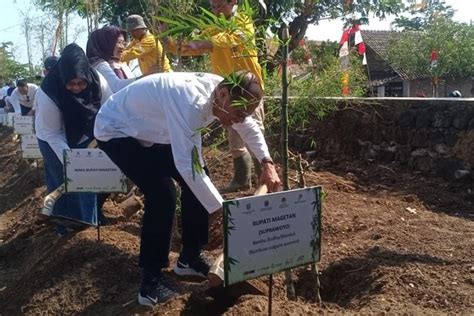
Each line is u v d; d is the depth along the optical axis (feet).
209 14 10.50
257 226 9.43
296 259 10.04
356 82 23.86
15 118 33.73
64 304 14.57
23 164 38.27
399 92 107.76
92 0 29.99
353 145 24.77
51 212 17.99
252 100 11.34
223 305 12.76
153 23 17.74
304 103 18.40
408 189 21.11
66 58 18.04
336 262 14.12
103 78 18.98
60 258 16.46
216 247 16.60
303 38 19.75
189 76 12.19
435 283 12.28
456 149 20.88
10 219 27.63
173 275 14.19
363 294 12.72
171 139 11.62
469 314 10.94
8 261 20.85
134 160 12.66
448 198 19.90
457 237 15.34
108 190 16.01
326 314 11.15
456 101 20.94
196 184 11.49
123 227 18.52
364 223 16.90
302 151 26.58
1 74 102.58
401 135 22.86
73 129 18.39
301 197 9.95
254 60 16.60
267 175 12.21
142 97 12.32
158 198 12.50
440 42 99.04
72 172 15.92
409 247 14.52
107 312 13.46
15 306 15.57
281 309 11.28
